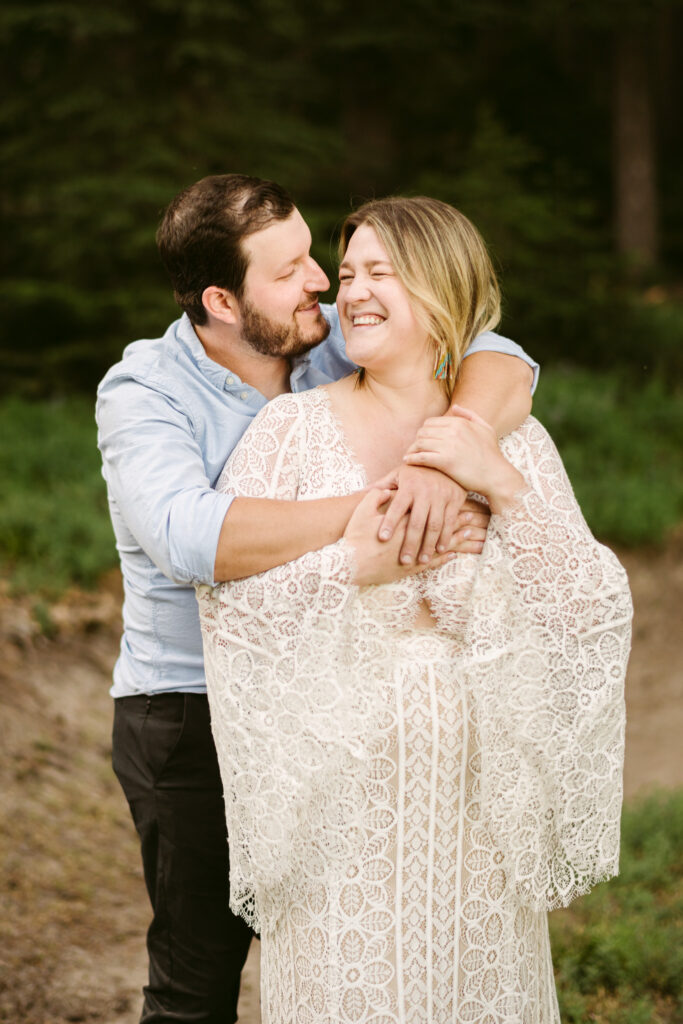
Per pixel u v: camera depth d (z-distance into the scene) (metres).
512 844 1.96
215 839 2.28
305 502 1.91
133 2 9.44
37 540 6.23
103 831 4.23
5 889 3.69
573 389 10.06
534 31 15.52
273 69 10.28
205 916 2.28
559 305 11.15
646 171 15.20
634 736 5.35
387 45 12.39
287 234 2.11
